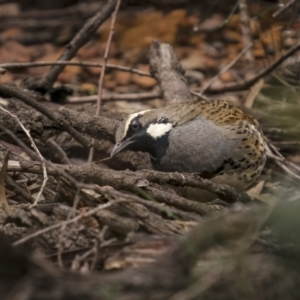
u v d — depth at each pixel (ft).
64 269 24.99
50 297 22.88
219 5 71.72
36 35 70.38
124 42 68.39
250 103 51.75
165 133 36.73
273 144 45.68
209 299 23.61
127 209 28.07
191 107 37.24
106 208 27.99
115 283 23.32
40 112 38.32
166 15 72.08
